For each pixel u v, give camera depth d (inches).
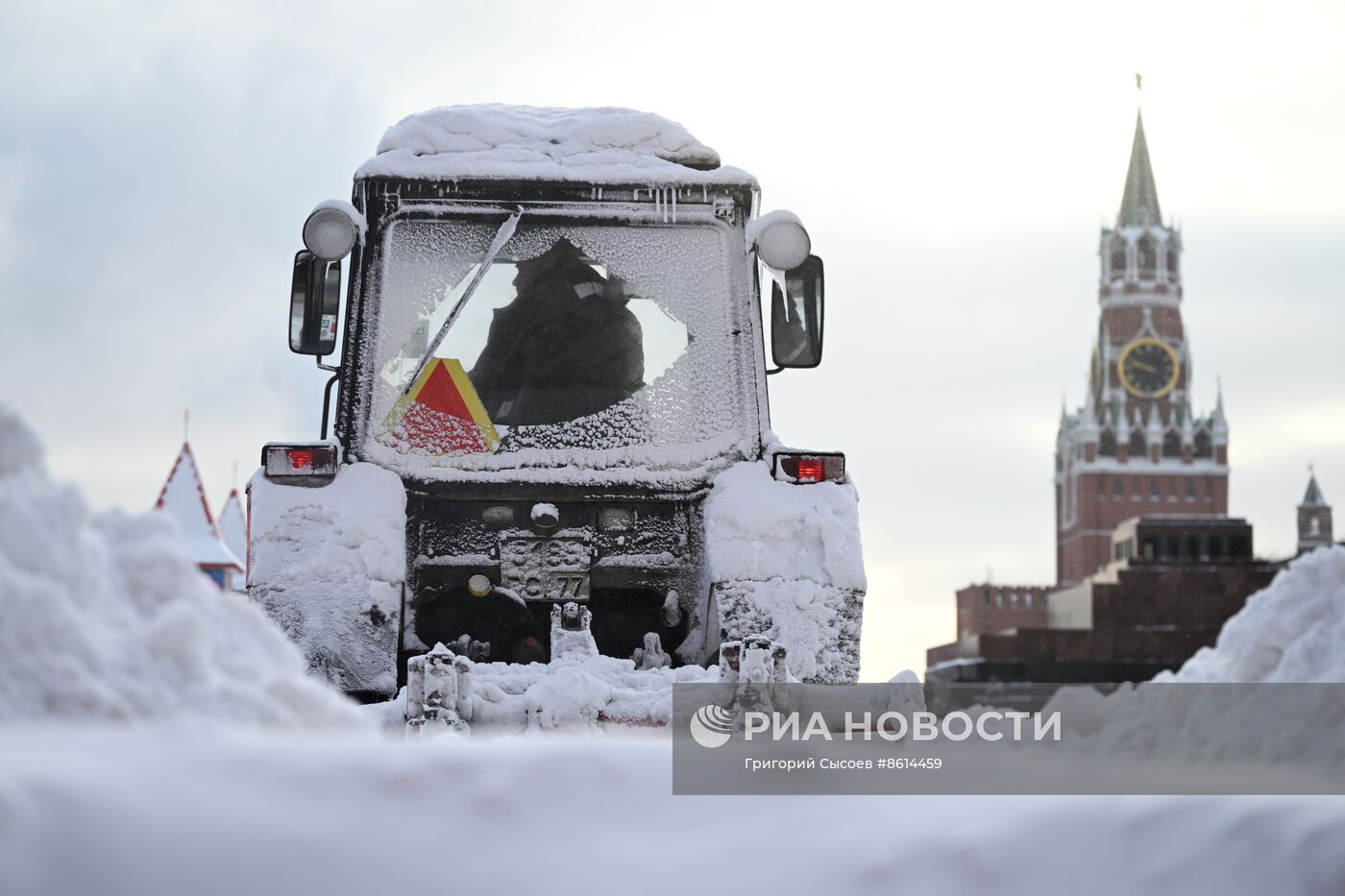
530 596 257.9
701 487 261.0
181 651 104.8
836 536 245.3
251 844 73.5
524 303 266.2
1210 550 4690.0
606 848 80.1
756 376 266.4
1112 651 4033.0
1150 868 84.8
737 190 271.9
